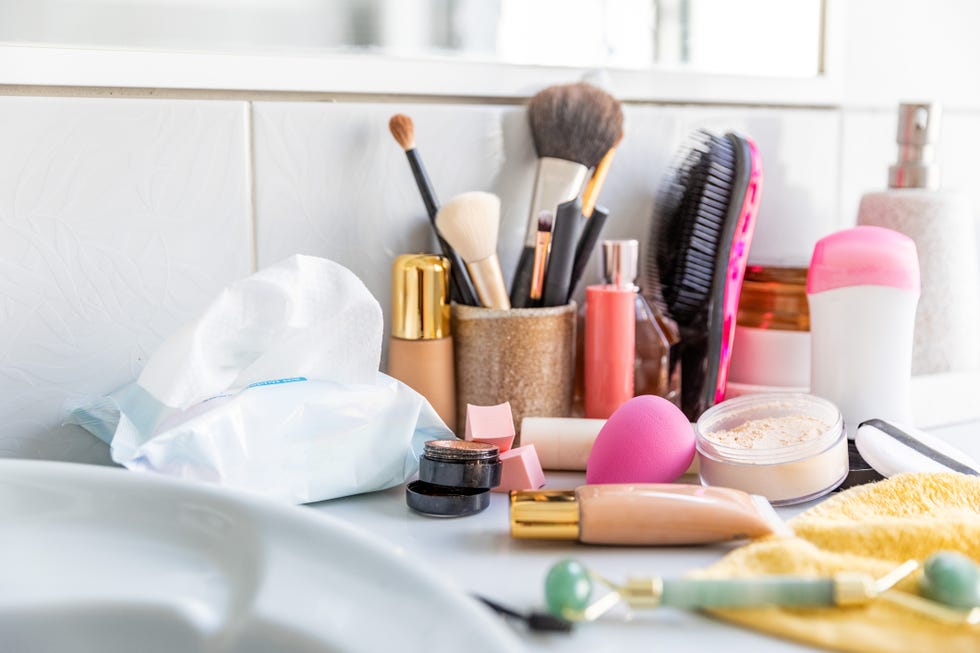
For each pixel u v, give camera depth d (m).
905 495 0.49
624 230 0.73
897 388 0.61
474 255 0.59
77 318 0.55
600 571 0.42
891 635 0.34
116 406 0.52
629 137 0.72
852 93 0.85
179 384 0.47
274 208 0.60
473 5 0.65
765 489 0.51
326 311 0.50
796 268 0.70
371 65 0.62
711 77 0.75
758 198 0.64
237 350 0.50
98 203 0.55
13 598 0.36
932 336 0.73
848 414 0.62
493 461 0.50
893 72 0.87
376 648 0.32
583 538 0.44
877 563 0.39
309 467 0.50
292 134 0.60
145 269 0.57
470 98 0.66
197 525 0.40
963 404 0.69
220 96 0.58
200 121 0.57
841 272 0.60
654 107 0.73
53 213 0.54
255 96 0.59
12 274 0.53
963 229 0.73
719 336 0.63
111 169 0.55
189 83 0.56
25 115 0.52
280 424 0.49
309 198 0.61
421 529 0.47
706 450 0.53
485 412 0.56
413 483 0.52
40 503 0.42
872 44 0.85
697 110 0.75
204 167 0.57
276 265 0.50
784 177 0.81
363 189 0.63
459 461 0.49
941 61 0.91
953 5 0.90
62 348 0.55
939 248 0.72
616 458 0.51
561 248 0.60
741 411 0.58
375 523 0.48
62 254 0.54
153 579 0.37
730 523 0.44
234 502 0.40
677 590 0.36
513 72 0.67
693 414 0.68
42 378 0.55
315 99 0.61
